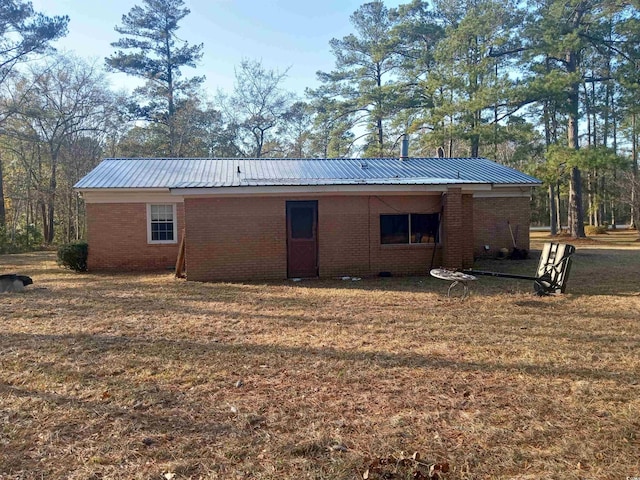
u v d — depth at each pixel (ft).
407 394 14.11
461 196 41.98
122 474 9.78
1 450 10.82
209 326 23.29
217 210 39.60
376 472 9.72
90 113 106.22
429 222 42.19
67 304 29.35
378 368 16.53
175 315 25.93
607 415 12.47
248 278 39.96
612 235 106.22
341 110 119.14
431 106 103.55
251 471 9.87
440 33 104.06
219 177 51.08
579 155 76.38
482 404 13.29
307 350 18.86
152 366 16.96
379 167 57.31
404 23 106.22
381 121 120.37
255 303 29.37
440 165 61.41
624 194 96.22
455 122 88.02
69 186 102.01
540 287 30.89
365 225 41.22
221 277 39.78
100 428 11.93
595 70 98.73
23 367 16.93
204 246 39.68
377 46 109.29
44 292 34.30
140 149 118.52
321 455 10.54
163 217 51.13
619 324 22.85
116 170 55.31
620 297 29.84
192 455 10.55
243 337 21.11
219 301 30.12
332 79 119.65
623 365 16.66
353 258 41.19
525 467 10.00
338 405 13.32
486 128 83.51
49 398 13.92
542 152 89.71
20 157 108.47
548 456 10.41
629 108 82.53
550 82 76.79
